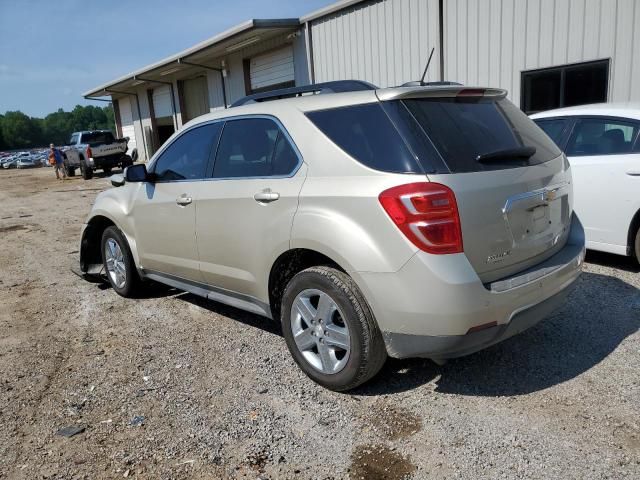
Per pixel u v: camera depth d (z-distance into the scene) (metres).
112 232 5.30
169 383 3.57
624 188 5.05
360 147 3.05
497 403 3.10
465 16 10.25
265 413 3.13
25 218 12.41
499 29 9.76
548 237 3.24
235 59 18.95
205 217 4.01
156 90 27.89
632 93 8.28
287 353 3.92
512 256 2.96
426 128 2.91
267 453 2.76
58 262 7.46
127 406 3.30
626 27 8.16
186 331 4.48
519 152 3.09
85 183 21.75
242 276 3.80
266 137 3.64
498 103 3.46
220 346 4.12
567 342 3.81
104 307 5.23
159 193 4.54
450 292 2.69
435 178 2.72
